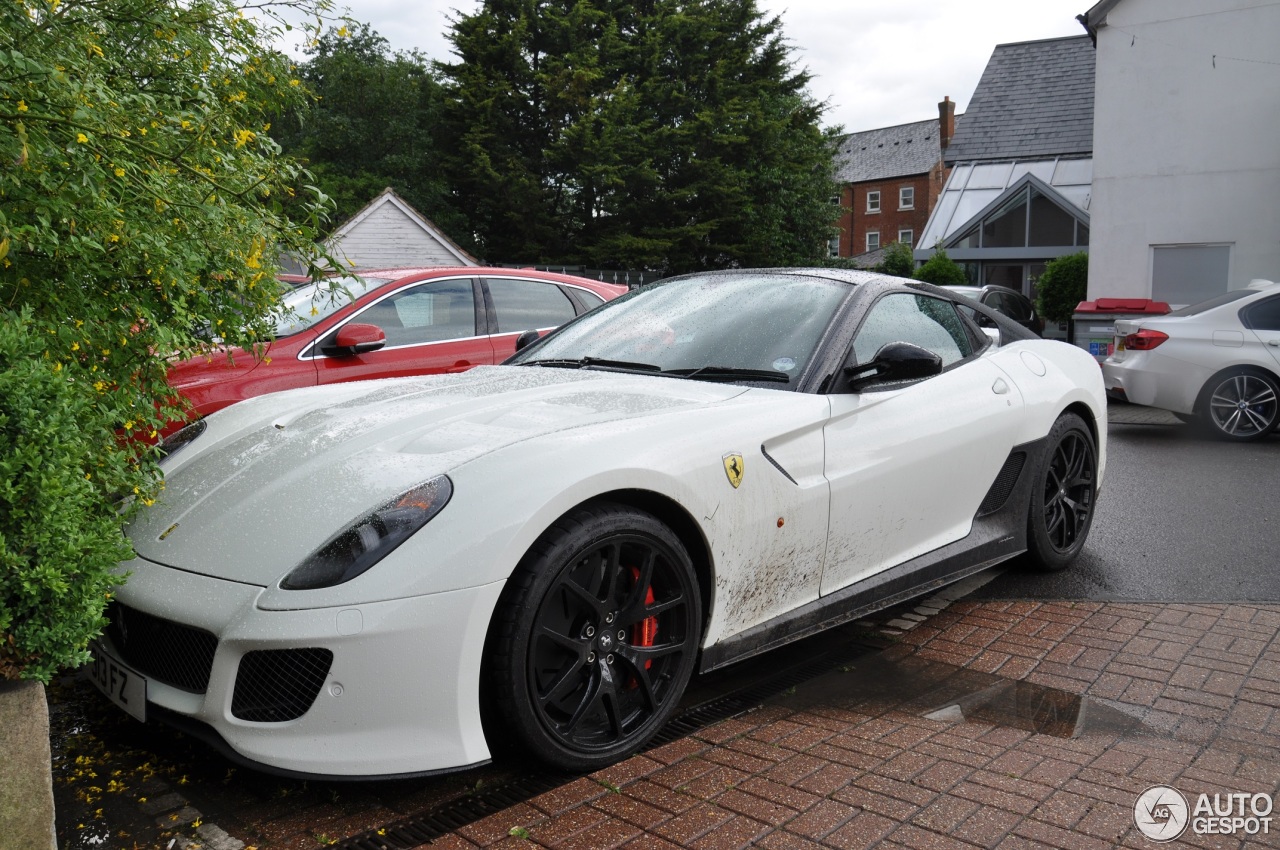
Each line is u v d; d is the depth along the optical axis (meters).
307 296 5.50
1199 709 2.83
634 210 34.44
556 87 34.28
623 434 2.59
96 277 2.42
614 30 36.09
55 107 2.15
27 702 1.79
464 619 2.19
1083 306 11.61
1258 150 14.79
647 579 2.53
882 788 2.36
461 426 2.71
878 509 3.24
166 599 2.29
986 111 32.72
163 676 2.35
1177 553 4.62
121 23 2.51
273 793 2.39
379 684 2.14
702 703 2.96
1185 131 15.25
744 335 3.40
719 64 35.88
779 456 2.90
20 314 2.11
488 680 2.29
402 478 2.41
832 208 39.41
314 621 2.12
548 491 2.32
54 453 1.82
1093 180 15.95
